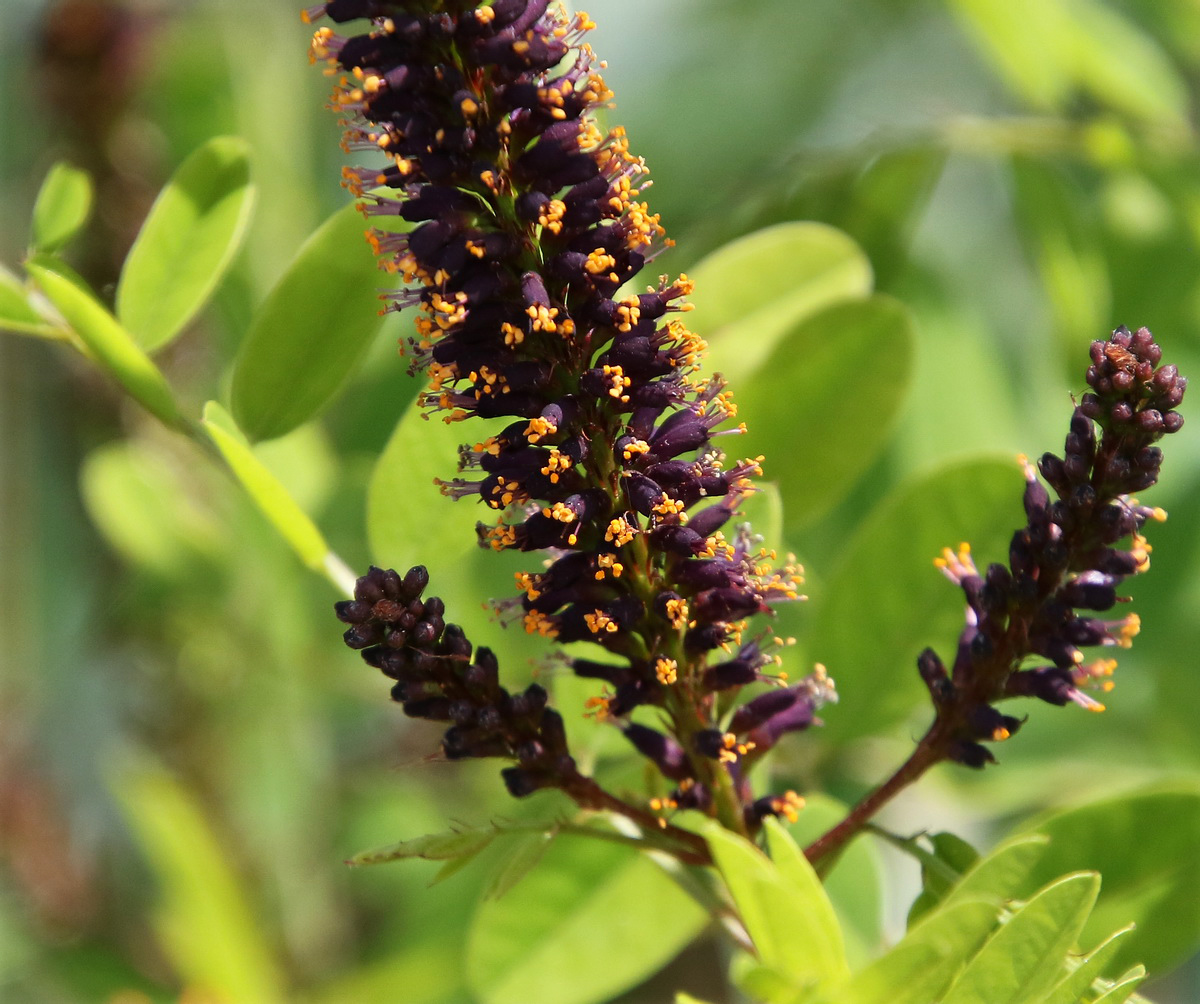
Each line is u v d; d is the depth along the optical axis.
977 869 0.25
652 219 0.25
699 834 0.26
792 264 0.30
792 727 0.26
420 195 0.25
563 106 0.25
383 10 0.25
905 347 0.30
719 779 0.26
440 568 0.28
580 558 0.26
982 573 0.29
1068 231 0.32
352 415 0.33
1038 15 0.33
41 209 0.28
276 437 0.28
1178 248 0.33
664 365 0.25
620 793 0.27
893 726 0.29
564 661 0.26
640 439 0.26
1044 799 0.32
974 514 0.29
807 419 0.30
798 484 0.30
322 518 0.32
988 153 0.33
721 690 0.26
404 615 0.25
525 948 0.29
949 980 0.25
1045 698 0.26
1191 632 0.32
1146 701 0.32
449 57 0.25
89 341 0.27
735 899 0.25
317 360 0.28
